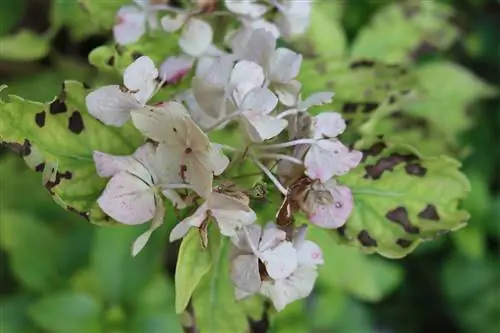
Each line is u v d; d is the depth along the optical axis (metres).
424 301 1.07
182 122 0.58
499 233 0.92
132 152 0.63
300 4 0.66
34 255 0.81
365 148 0.66
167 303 0.78
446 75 0.85
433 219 0.65
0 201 0.83
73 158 0.62
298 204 0.60
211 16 0.66
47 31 0.80
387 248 0.65
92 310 0.77
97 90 0.59
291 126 0.61
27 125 0.62
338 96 0.69
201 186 0.58
